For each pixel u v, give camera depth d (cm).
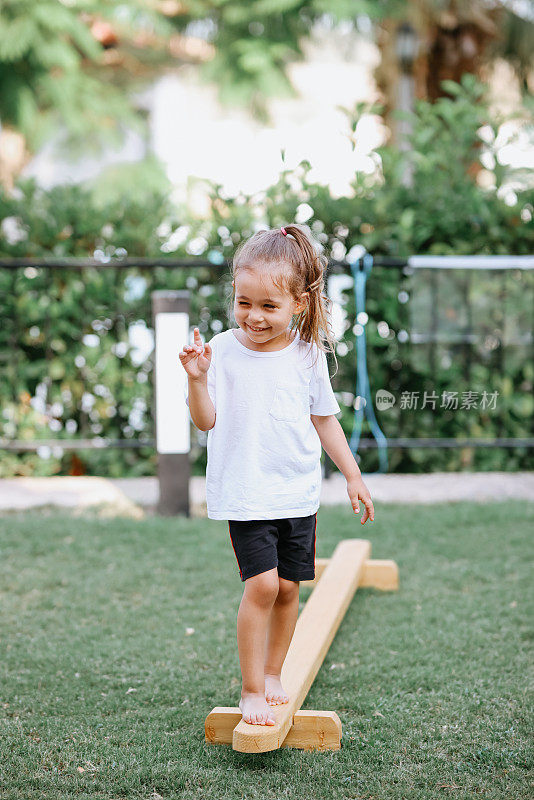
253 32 986
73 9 952
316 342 233
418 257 542
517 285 576
